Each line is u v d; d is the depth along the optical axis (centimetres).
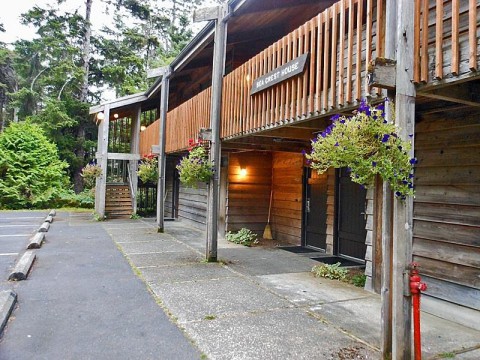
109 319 350
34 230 959
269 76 483
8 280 478
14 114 2258
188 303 400
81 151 1931
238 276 527
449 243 387
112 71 1962
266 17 736
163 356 277
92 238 841
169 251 705
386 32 272
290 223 858
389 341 265
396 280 251
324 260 659
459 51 244
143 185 1483
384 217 266
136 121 1357
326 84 384
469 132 373
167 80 988
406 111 255
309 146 789
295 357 278
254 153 929
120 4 2103
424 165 416
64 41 1914
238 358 275
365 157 244
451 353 294
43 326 331
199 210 1077
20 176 1547
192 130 809
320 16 399
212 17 637
